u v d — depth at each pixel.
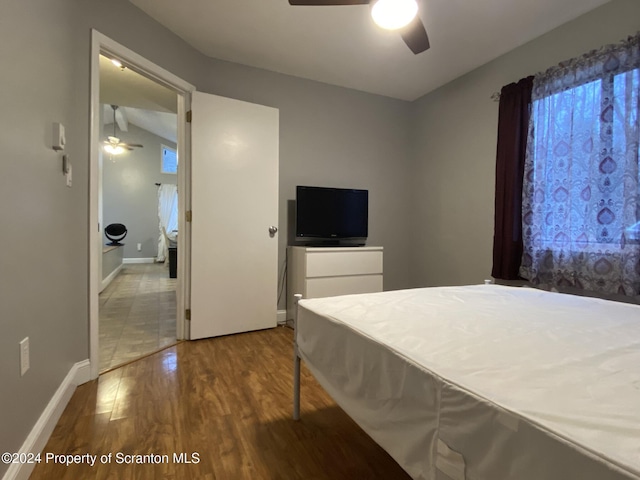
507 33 2.56
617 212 2.09
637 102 1.97
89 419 1.58
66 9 1.73
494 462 0.62
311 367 1.39
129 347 2.59
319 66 3.13
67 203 1.75
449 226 3.46
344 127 3.60
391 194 3.88
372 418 0.98
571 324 1.15
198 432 1.49
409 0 1.55
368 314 1.27
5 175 1.11
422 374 0.80
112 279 5.82
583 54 2.26
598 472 0.47
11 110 1.16
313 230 3.27
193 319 2.74
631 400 0.63
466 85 3.26
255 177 2.99
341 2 1.67
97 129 2.01
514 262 2.67
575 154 2.28
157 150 8.66
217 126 2.81
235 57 2.97
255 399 1.79
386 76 3.33
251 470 1.26
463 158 3.30
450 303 1.46
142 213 8.54
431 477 0.76
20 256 1.21
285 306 3.35
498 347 0.92
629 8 2.09
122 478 1.21
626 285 2.02
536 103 2.51
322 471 1.26
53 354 1.55
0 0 1.09
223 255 2.86
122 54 2.16
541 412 0.59
